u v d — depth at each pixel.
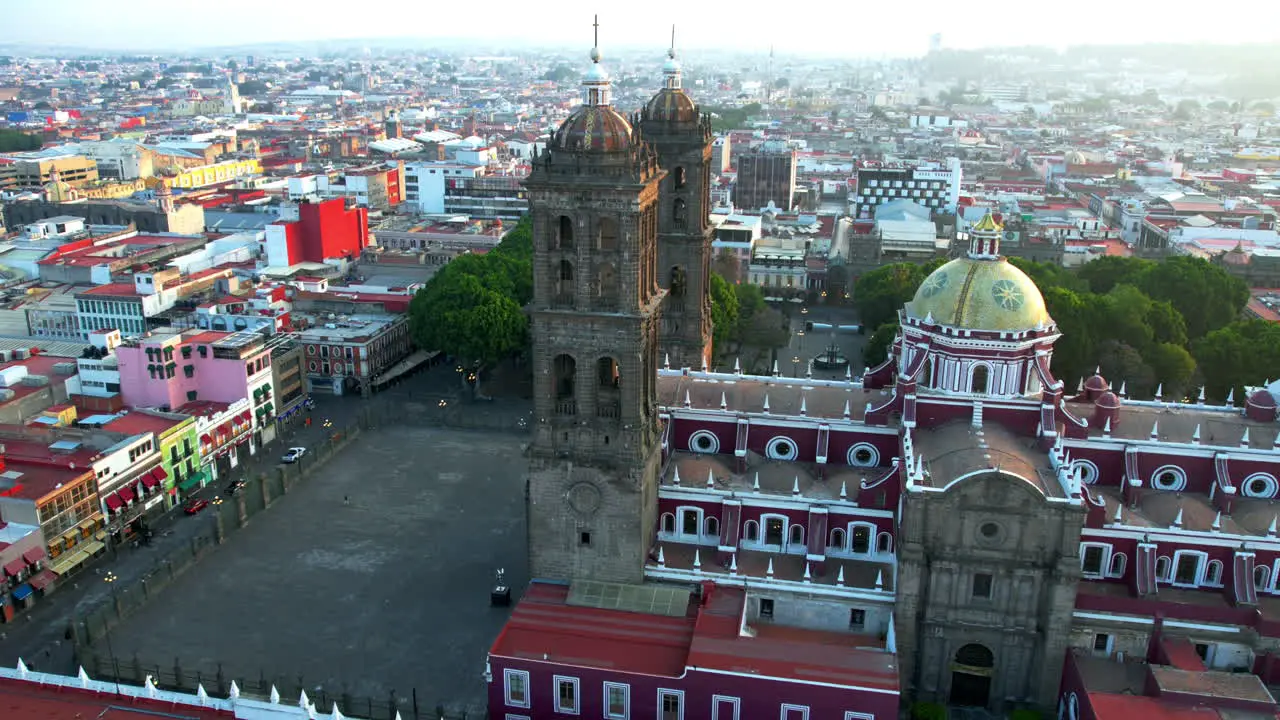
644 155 95.75
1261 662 97.38
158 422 149.00
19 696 87.56
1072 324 171.12
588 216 94.69
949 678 102.44
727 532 110.19
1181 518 104.19
